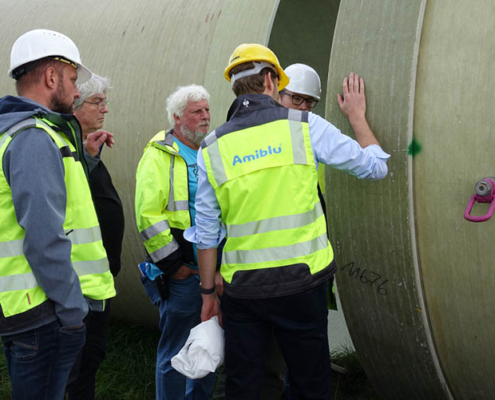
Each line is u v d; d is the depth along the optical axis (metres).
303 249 2.15
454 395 2.72
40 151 1.98
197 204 2.32
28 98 2.15
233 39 3.38
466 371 2.58
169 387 2.93
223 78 3.34
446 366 2.63
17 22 4.84
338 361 3.78
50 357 2.10
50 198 1.96
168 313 2.88
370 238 2.57
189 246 2.81
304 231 2.16
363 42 2.54
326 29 4.29
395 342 2.66
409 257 2.46
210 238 2.34
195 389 2.95
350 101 2.50
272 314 2.20
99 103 2.94
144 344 4.15
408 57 2.40
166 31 3.79
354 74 2.54
